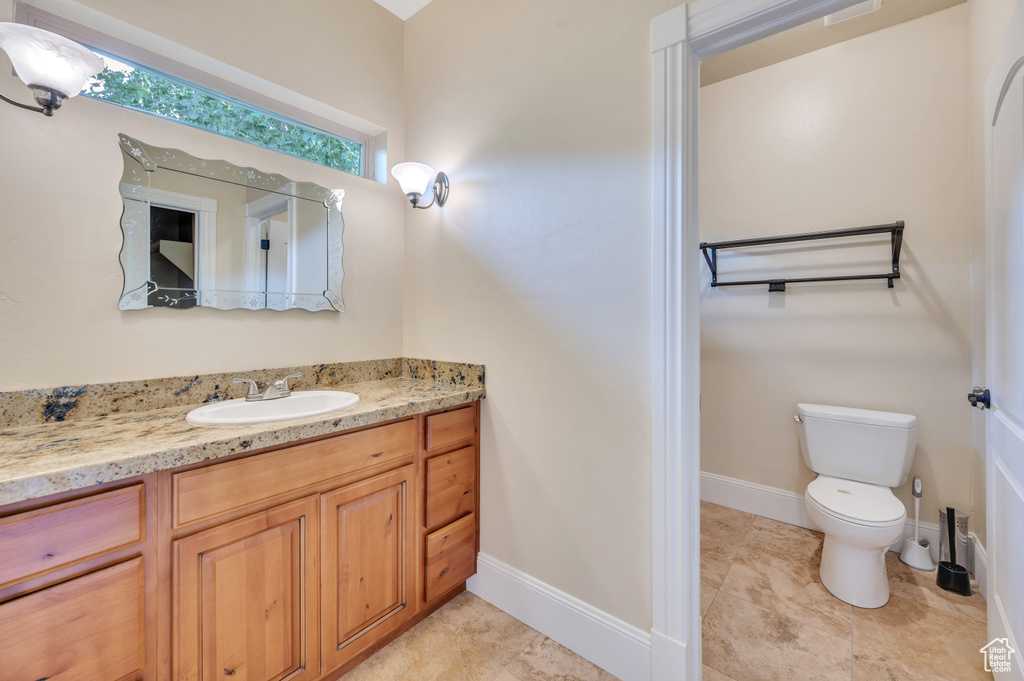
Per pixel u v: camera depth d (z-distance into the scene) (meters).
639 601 1.31
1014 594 1.09
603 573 1.39
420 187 1.79
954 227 1.89
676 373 1.21
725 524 2.33
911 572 1.87
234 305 1.54
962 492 1.90
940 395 1.94
